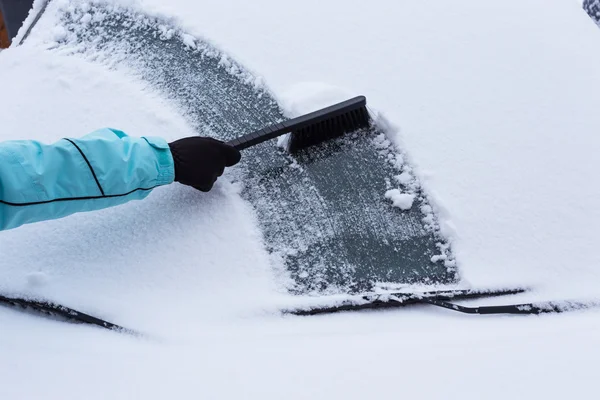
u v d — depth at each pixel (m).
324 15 2.00
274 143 1.92
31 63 2.02
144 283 1.78
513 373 1.58
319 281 1.78
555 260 1.77
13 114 1.95
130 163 1.74
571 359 1.60
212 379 1.60
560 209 1.80
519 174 1.83
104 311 1.75
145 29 2.05
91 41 2.05
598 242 1.78
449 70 1.93
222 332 1.72
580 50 1.95
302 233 1.82
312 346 1.67
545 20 1.99
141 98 1.96
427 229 1.81
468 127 1.88
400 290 1.76
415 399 1.56
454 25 1.98
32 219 1.68
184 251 1.81
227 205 1.85
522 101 1.89
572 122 1.87
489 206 1.81
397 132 1.88
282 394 1.57
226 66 1.98
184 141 1.82
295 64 1.96
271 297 1.76
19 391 1.59
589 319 1.72
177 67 2.00
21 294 1.76
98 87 1.97
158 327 1.72
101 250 1.81
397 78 1.93
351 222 1.82
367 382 1.58
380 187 1.85
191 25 2.02
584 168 1.83
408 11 2.00
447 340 1.67
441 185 1.83
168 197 1.87
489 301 1.76
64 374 1.62
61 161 1.68
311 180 1.87
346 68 1.95
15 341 1.69
